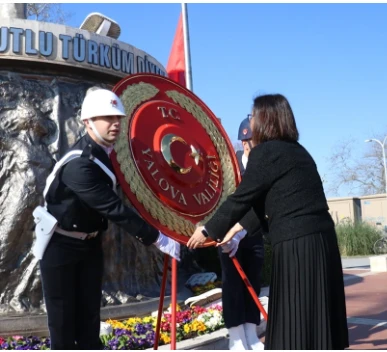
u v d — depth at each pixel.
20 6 7.93
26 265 6.01
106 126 3.16
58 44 6.77
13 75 6.70
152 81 4.04
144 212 3.33
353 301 8.87
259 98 3.10
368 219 29.62
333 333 2.81
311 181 2.87
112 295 6.35
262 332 6.05
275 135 2.97
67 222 3.15
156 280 7.23
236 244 4.09
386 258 14.68
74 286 3.30
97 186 3.08
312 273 2.74
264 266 9.23
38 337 5.29
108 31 8.17
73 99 6.96
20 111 6.47
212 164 4.05
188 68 11.33
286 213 2.81
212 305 6.52
